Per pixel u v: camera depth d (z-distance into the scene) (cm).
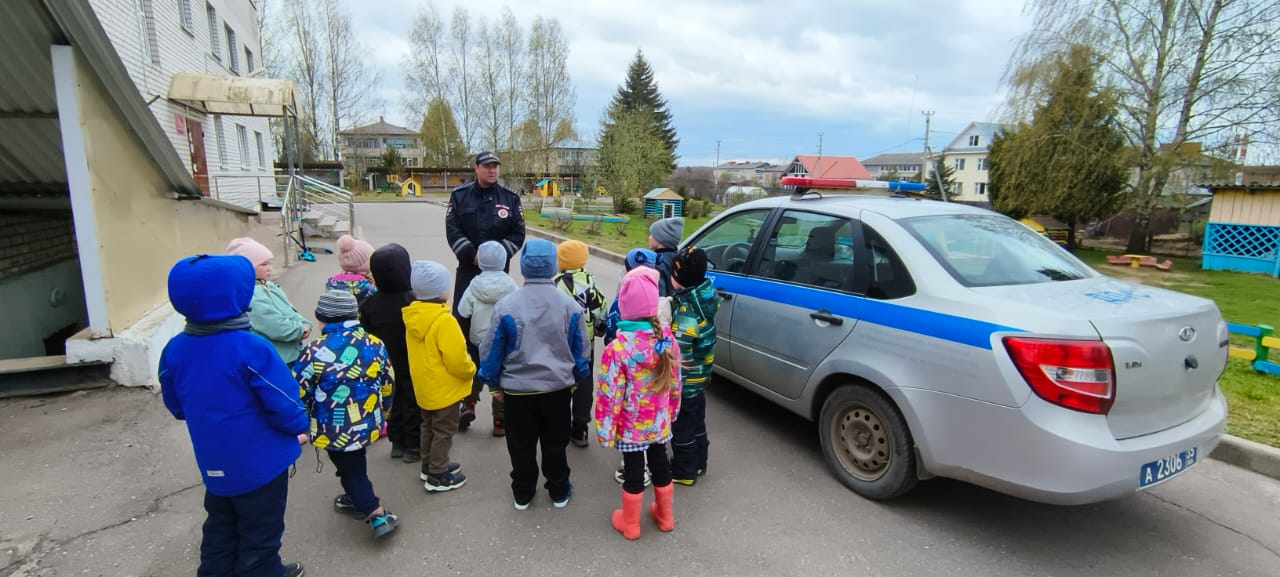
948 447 297
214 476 234
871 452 339
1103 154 1995
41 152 658
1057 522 323
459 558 285
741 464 383
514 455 315
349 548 290
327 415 279
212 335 229
